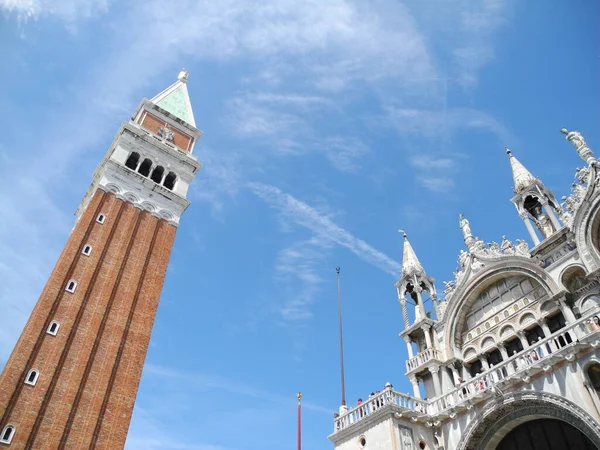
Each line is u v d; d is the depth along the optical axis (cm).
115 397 4628
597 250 3005
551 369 2669
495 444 2934
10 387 4069
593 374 2495
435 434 3159
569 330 2675
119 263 5519
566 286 3170
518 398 2767
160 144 6956
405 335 3994
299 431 4581
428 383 3641
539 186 3666
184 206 6638
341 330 4728
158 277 5772
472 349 3609
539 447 2758
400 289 4291
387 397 3144
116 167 6275
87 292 5066
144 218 6156
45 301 4722
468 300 3766
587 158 3209
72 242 5325
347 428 3303
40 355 4409
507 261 3559
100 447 4275
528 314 3344
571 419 2550
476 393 2958
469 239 3969
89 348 4716
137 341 5122
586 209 3111
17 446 3844
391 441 2942
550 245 3328
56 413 4197
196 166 7194
